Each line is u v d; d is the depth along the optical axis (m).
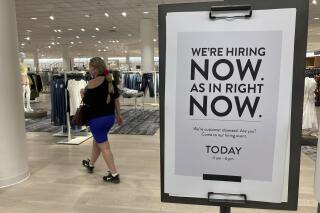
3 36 3.16
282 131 1.18
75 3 9.05
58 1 8.77
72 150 4.79
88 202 2.89
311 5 8.95
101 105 3.19
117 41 20.27
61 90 5.16
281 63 1.16
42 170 3.83
